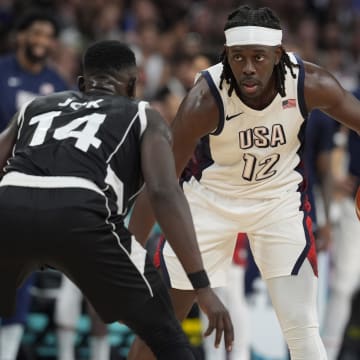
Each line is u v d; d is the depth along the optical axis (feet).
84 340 74.95
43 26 71.92
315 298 49.49
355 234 76.43
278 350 72.79
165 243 50.98
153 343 41.19
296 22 124.67
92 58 44.68
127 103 42.86
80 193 40.32
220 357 68.49
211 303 39.52
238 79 45.50
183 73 78.79
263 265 50.14
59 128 42.27
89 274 40.63
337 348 77.51
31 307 74.02
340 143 79.82
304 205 50.26
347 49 124.77
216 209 50.37
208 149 49.78
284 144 48.42
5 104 71.56
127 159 41.57
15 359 73.72
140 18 107.86
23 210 40.32
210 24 113.19
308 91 46.96
